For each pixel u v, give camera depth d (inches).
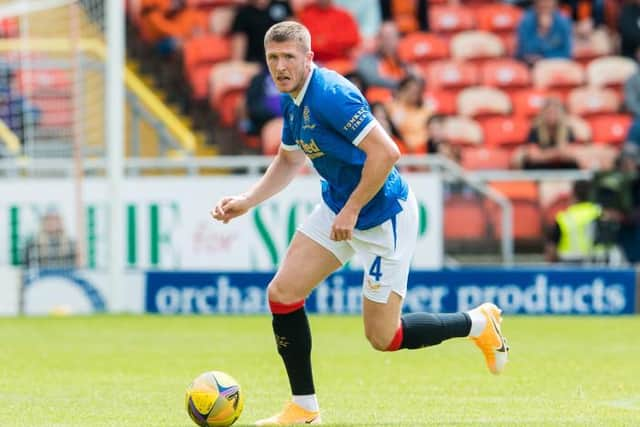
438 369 1286.9
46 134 2447.1
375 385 1130.0
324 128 801.6
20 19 2573.8
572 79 2711.6
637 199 2354.8
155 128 2640.3
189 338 1673.2
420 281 2062.0
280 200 2116.1
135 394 1050.7
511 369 1282.0
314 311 2108.8
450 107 2684.5
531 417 882.8
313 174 2266.2
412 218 848.9
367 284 845.8
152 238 2143.2
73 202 2149.4
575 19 2763.3
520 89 2704.2
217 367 1301.7
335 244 837.2
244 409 947.3
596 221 2229.3
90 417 887.7
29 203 2149.4
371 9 2834.6
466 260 2193.7
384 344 861.8
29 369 1278.3
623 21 2736.2
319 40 2709.2
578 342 1616.6
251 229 2126.0
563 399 1009.5
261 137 2647.6
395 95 2586.1
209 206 2132.1
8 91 2428.6
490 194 2182.6
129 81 2677.2
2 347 1537.9
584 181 2273.6
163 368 1291.8
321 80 796.0
